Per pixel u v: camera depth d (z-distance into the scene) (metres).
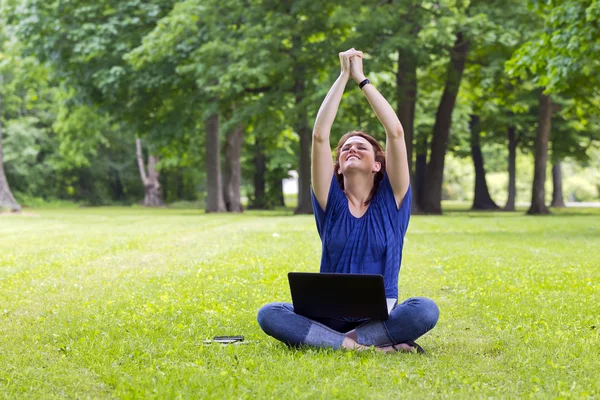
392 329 4.84
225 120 37.88
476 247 13.88
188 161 46.66
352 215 5.07
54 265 11.00
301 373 4.25
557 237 16.78
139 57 30.53
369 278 4.61
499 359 4.75
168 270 10.12
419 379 4.18
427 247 13.84
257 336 5.44
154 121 34.56
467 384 4.09
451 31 27.31
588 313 6.59
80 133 41.28
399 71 29.53
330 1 28.20
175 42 30.44
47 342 5.41
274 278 9.07
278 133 33.12
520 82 33.03
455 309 6.84
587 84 25.17
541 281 8.80
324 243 5.12
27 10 32.22
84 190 60.44
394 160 5.01
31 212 39.03
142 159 59.34
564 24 17.42
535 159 34.56
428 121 40.78
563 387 4.03
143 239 16.44
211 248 13.70
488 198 45.66
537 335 5.49
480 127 42.09
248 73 28.09
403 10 27.50
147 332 5.61
